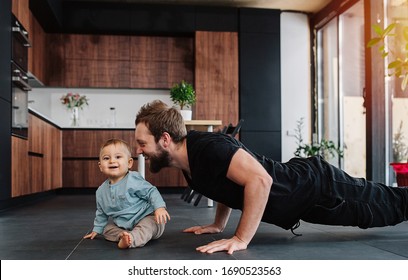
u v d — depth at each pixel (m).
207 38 6.87
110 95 7.10
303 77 7.17
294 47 7.17
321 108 7.14
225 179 1.81
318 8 7.02
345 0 6.20
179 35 7.04
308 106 7.15
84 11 6.64
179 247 1.86
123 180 2.03
